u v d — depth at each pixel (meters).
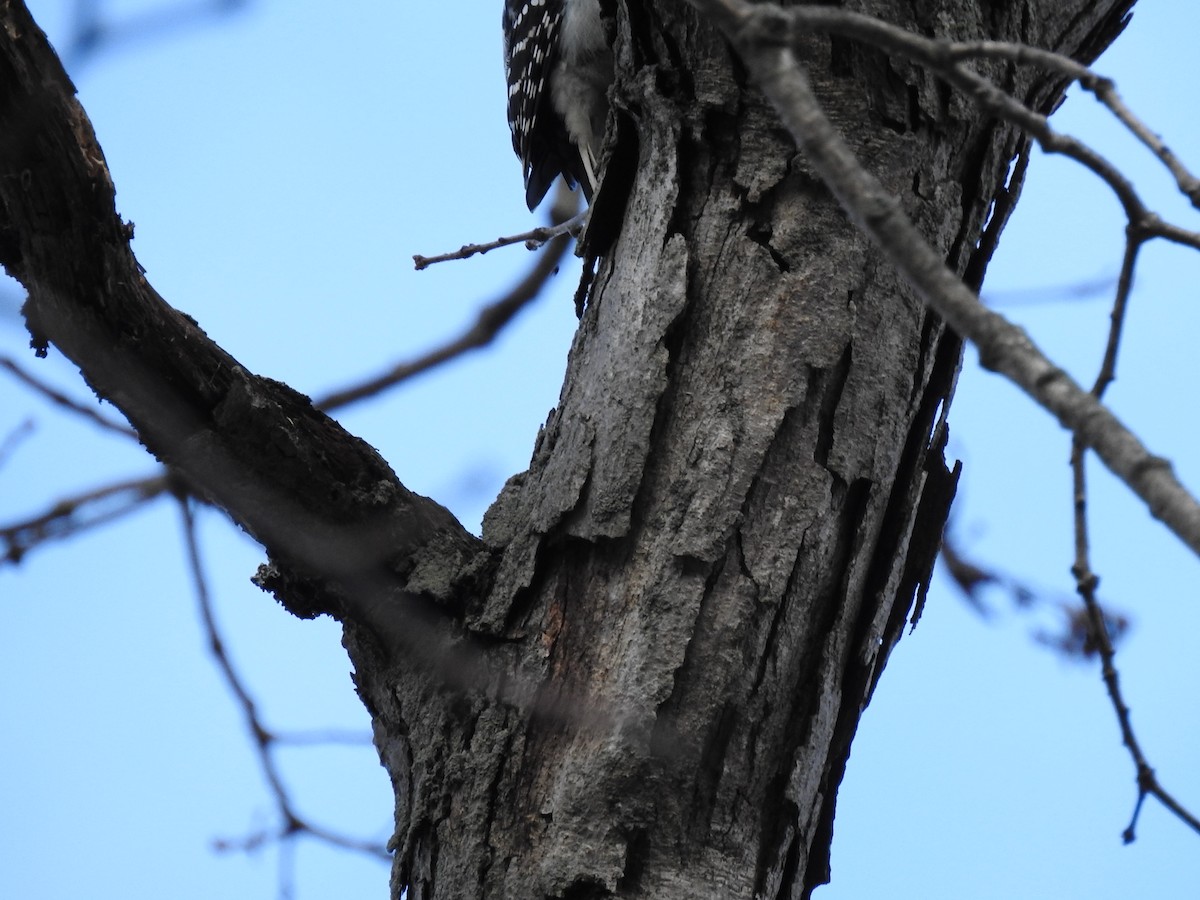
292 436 5.20
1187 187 3.28
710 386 5.15
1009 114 3.38
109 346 4.98
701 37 5.25
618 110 5.47
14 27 4.48
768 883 4.88
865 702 5.27
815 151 3.15
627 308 5.27
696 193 5.35
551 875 4.74
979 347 3.03
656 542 5.03
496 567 5.27
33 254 4.81
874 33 3.31
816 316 5.17
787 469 5.07
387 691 5.32
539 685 4.99
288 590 5.49
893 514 5.21
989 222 5.48
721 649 4.93
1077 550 3.74
